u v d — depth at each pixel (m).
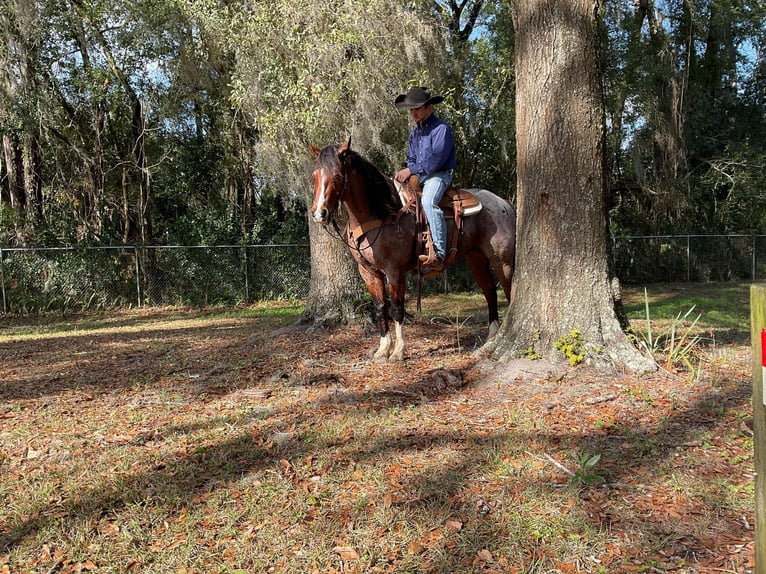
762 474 1.81
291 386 5.54
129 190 18.44
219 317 13.43
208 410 4.89
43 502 3.27
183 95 16.47
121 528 2.96
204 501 3.21
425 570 2.54
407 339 7.84
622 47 17.59
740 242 20.83
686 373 5.25
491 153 18.84
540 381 5.07
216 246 16.16
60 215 16.34
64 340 9.80
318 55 9.84
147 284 15.97
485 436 3.99
